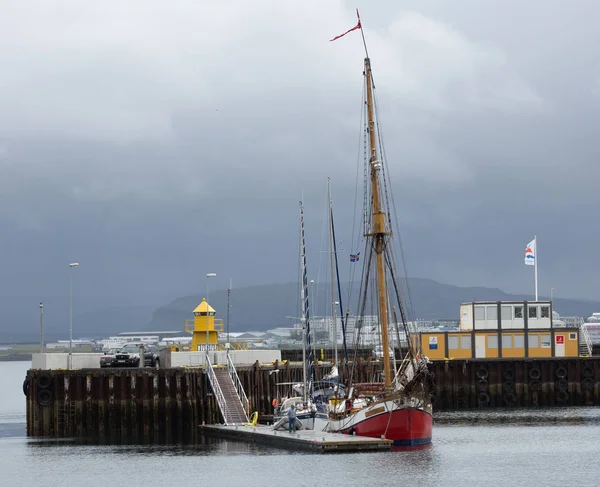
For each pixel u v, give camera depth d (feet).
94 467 446.60
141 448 506.48
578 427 590.96
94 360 595.88
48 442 542.98
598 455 463.42
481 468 422.41
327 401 557.33
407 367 485.56
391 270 510.58
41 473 434.30
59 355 583.99
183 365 604.90
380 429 466.29
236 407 570.05
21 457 483.51
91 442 540.52
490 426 601.62
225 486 388.37
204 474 415.64
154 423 568.00
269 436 491.72
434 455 456.45
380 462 430.61
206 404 580.71
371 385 498.69
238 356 630.33
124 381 568.82
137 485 398.62
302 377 645.10
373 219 486.38
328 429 506.48
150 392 570.46
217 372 592.19
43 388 566.36
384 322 480.64
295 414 513.45
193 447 502.38
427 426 469.98
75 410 566.36
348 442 453.58
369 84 498.28
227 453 472.85
